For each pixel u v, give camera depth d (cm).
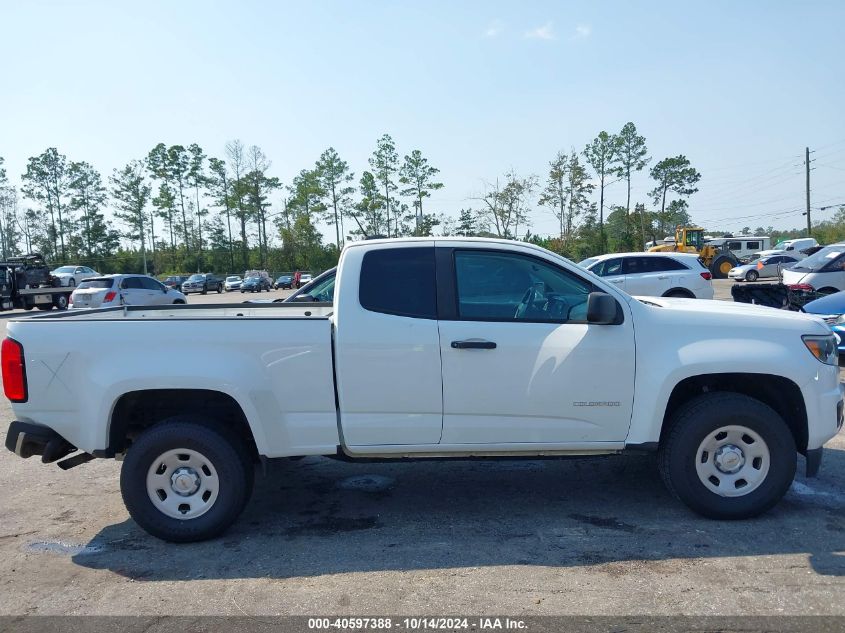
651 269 1572
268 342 432
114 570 400
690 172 8038
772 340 442
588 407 439
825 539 413
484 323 439
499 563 392
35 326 437
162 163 8338
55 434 439
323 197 7975
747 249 6022
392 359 434
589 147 6881
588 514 466
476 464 594
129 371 425
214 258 8688
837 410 448
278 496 525
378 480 558
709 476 445
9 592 375
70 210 8325
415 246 454
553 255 457
